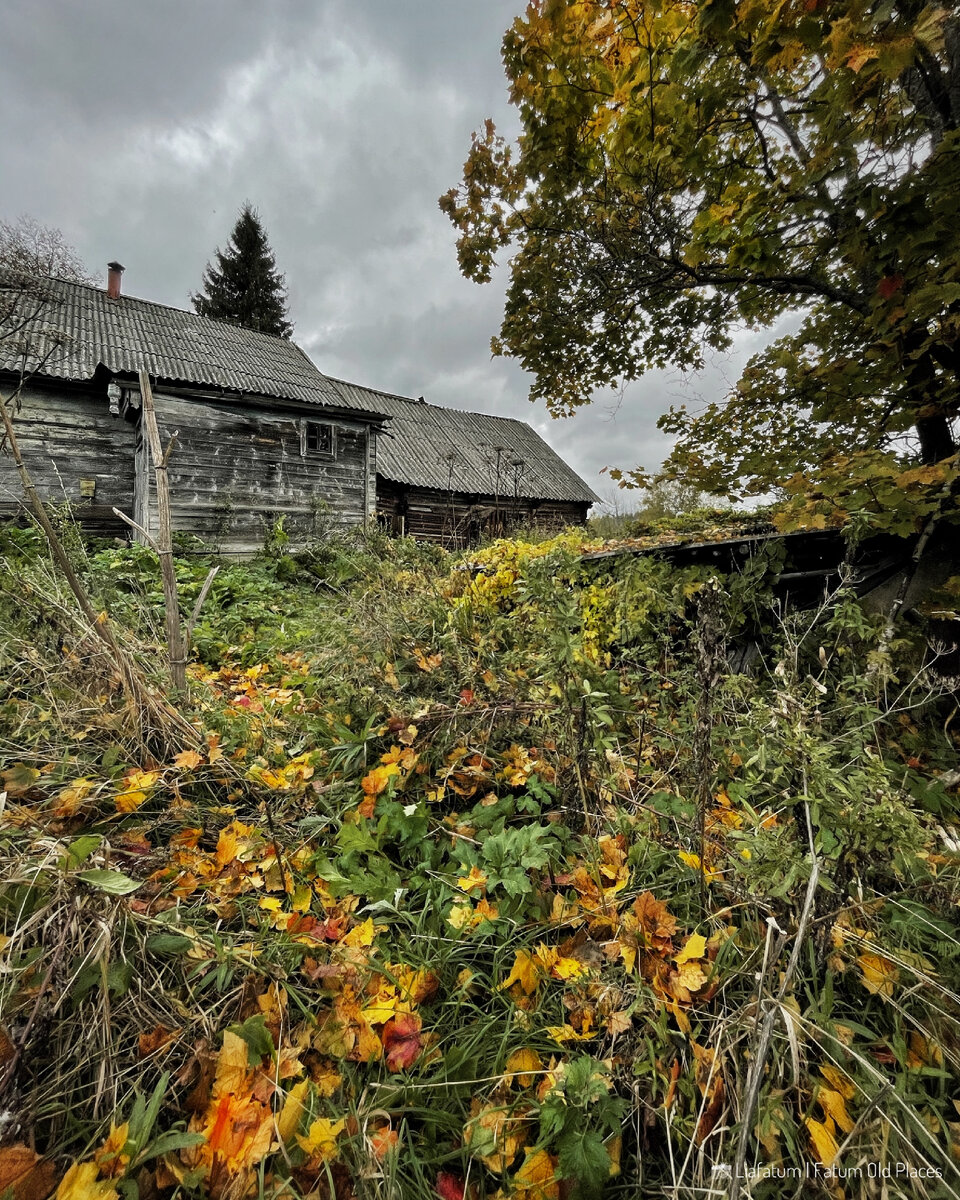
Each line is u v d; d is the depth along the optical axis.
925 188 1.79
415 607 3.03
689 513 5.66
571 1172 0.84
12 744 1.76
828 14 1.55
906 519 1.86
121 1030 1.02
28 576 2.35
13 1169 0.76
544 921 1.35
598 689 1.78
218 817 1.71
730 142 2.52
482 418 20.33
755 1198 0.84
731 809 1.63
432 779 1.89
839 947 1.13
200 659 3.60
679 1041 1.03
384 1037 1.10
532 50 2.34
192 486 9.05
